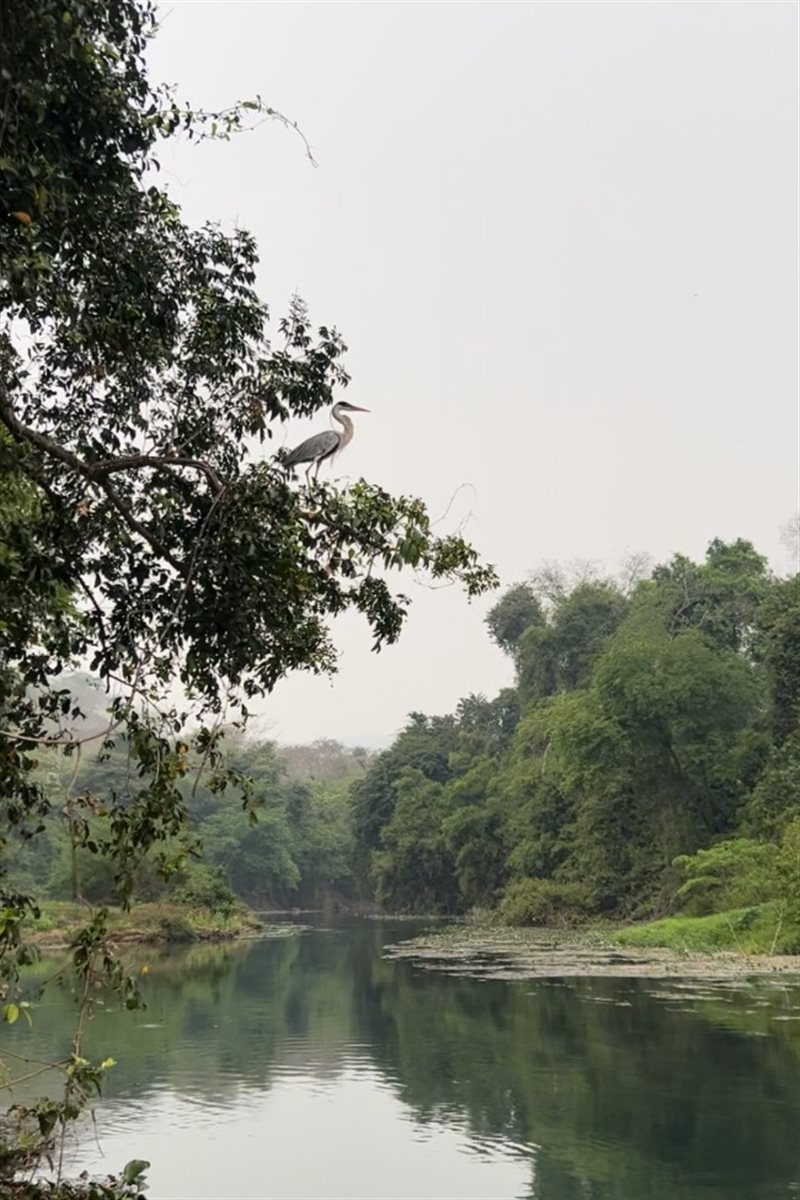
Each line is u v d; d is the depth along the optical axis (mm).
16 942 6152
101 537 7504
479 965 29281
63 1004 22766
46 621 7434
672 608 47750
